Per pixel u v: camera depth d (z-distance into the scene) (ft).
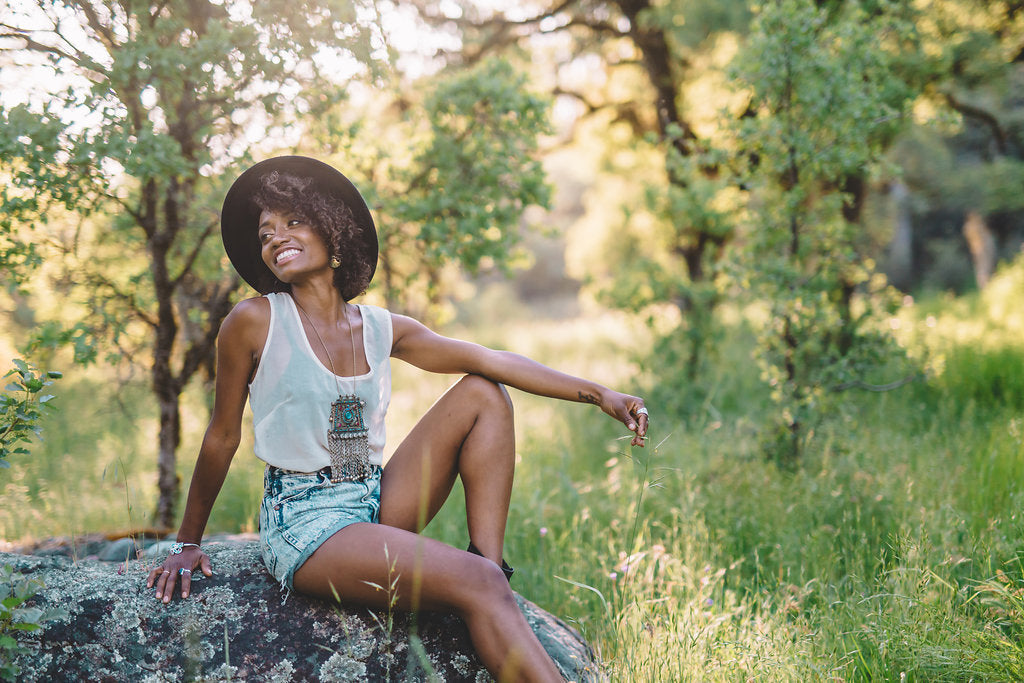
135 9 10.32
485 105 13.89
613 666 8.13
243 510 13.42
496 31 23.39
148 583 7.86
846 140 14.35
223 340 7.75
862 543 10.45
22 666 7.20
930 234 57.47
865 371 14.65
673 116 22.93
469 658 7.60
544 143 29.50
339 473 7.84
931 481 11.71
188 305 12.19
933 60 19.15
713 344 20.04
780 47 14.11
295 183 7.95
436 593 7.12
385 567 7.20
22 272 10.61
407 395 24.04
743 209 16.29
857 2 15.53
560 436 17.57
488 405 8.22
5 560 8.02
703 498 12.75
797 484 12.64
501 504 8.18
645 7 22.76
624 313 20.94
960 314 30.30
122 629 7.50
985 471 11.94
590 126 28.96
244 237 8.39
